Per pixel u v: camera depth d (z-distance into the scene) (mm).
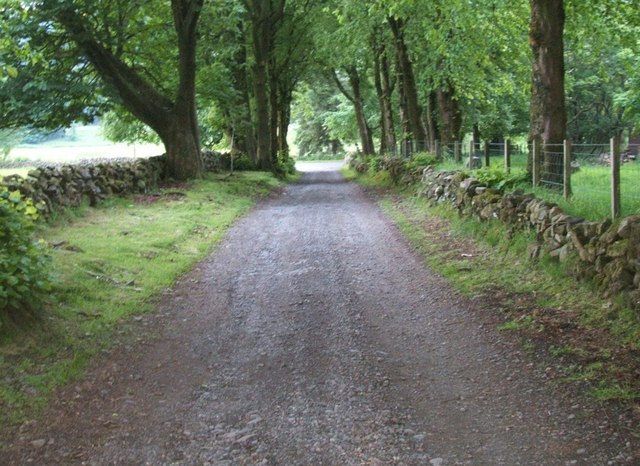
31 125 19922
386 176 25219
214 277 9523
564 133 11305
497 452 4184
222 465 4152
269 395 5289
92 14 18516
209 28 25016
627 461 3893
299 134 82938
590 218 8195
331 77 44312
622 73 36062
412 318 7293
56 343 6207
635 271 6316
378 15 21656
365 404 5043
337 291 8602
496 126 37625
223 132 36469
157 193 18047
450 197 13844
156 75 24141
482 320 6906
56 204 12516
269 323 7297
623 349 5555
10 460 4234
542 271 8117
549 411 4676
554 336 6094
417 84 27016
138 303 7805
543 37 11156
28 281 6516
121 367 5922
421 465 4066
